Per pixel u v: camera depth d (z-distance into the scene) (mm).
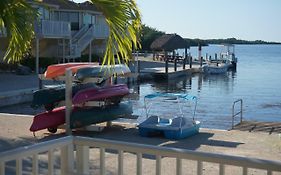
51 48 36188
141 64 51625
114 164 8180
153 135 11867
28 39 5453
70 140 3924
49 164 3795
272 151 9844
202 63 54562
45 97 12242
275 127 13453
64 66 13047
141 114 20859
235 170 7820
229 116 21469
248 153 9664
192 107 24250
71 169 3945
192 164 8172
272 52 150250
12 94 21688
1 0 4348
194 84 38969
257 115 22875
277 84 39219
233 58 55500
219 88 36125
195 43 119438
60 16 39938
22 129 12320
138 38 4242
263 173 7387
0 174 3426
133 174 7586
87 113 12133
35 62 33750
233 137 11555
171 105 23906
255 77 46250
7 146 10211
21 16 5102
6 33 4914
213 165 8094
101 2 4070
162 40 59719
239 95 31656
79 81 12633
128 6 4105
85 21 40938
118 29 4129
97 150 9109
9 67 31984
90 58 39062
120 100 13477
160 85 37750
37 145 3680
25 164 7672
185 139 11359
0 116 14508
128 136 11891
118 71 11102
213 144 10719
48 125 11852
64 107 12445
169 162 8438
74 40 37281
